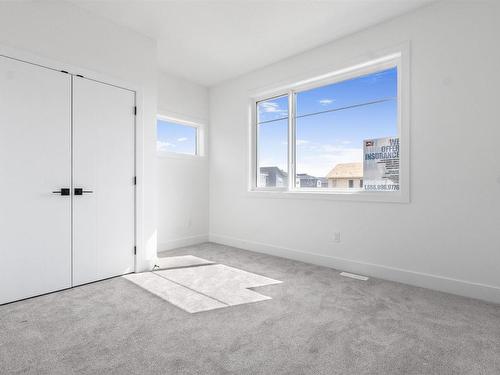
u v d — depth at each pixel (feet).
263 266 10.99
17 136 7.48
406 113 8.96
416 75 8.79
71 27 8.51
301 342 5.63
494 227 7.61
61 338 5.74
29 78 7.68
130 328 6.16
